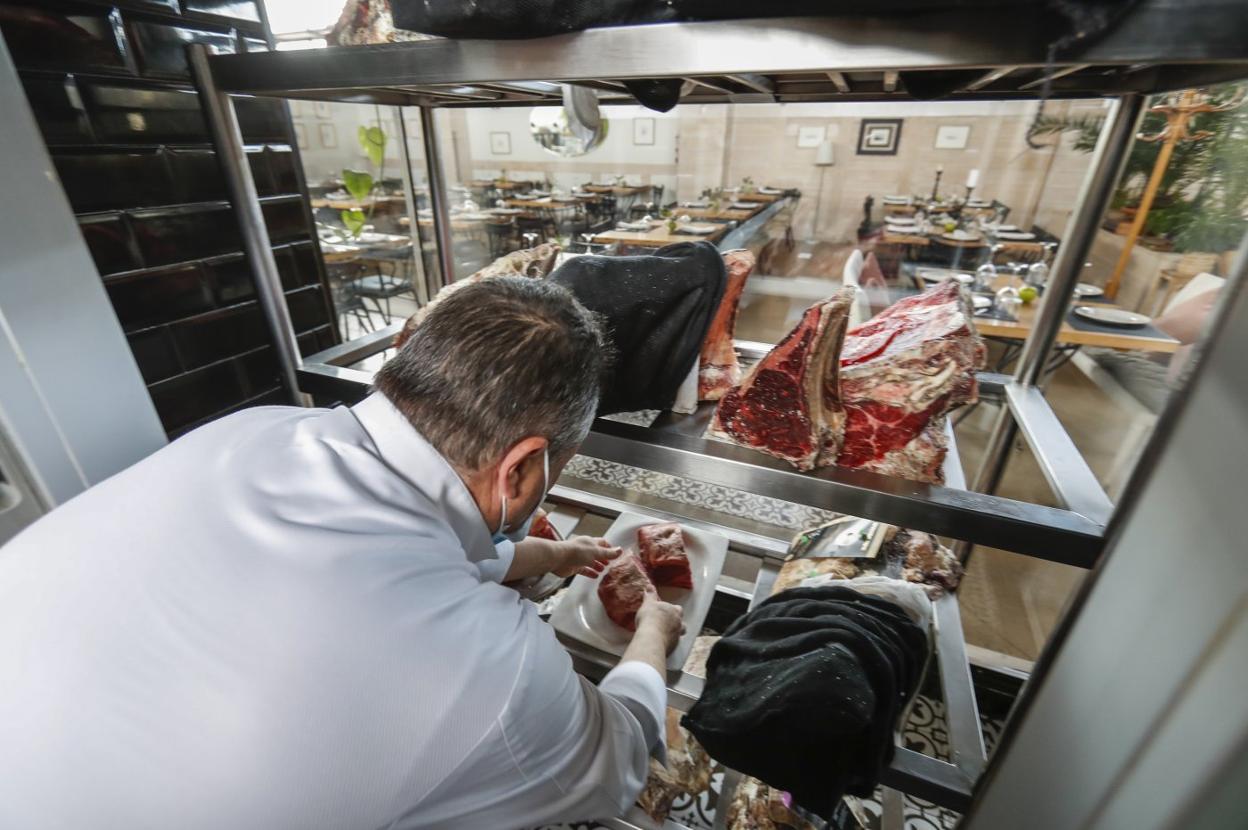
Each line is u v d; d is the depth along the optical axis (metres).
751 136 4.93
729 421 0.64
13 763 0.43
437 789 0.43
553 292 0.55
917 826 1.13
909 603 0.76
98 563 0.47
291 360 0.88
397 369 0.54
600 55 0.47
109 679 0.42
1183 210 1.50
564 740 0.48
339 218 2.82
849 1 0.38
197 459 0.54
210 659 0.41
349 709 0.40
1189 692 0.37
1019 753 0.54
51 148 0.73
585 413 0.55
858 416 0.64
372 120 2.72
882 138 4.49
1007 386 0.91
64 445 0.73
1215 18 0.32
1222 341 0.35
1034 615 1.64
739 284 0.77
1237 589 0.34
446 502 0.53
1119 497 0.44
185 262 0.92
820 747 0.58
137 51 0.81
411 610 0.44
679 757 0.94
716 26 0.42
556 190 5.52
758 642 0.69
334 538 0.45
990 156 4.25
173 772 0.40
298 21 1.04
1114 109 0.74
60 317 0.71
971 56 0.37
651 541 0.95
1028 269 2.72
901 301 0.84
